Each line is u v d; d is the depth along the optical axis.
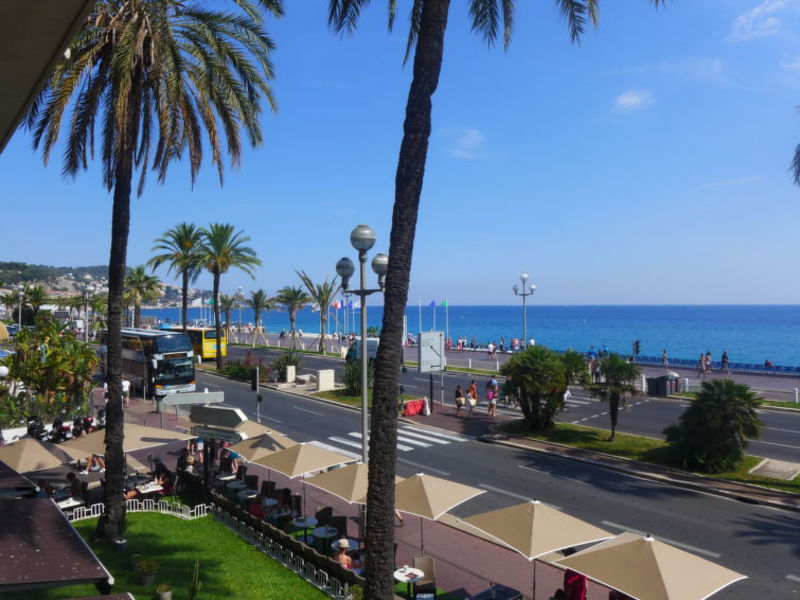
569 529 9.38
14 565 6.86
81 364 24.77
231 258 45.50
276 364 40.28
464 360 51.97
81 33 13.75
